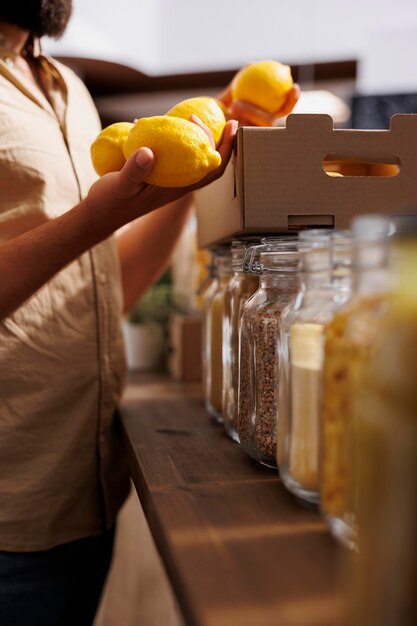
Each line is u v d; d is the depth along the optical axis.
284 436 0.68
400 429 0.41
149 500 0.69
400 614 0.41
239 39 2.91
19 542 1.06
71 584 1.16
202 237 1.21
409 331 0.41
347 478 0.51
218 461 0.84
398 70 2.93
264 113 1.08
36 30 1.12
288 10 2.90
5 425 1.06
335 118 2.91
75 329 1.12
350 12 2.92
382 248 0.48
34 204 1.06
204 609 0.44
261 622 0.43
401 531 0.41
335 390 0.56
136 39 2.71
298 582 0.48
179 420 1.13
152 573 1.99
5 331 1.06
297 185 0.83
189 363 1.65
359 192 0.84
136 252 1.43
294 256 0.80
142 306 1.87
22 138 1.05
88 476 1.14
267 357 0.79
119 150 0.87
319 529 0.59
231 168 0.90
